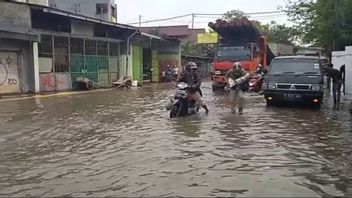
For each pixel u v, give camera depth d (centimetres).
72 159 786
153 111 1534
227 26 2488
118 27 3328
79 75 2927
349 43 2572
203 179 638
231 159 762
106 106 1731
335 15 2556
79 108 1658
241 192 573
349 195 561
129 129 1117
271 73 1625
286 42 5553
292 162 739
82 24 2948
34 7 2392
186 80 1401
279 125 1157
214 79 2534
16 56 2388
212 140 939
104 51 3281
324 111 1495
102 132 1078
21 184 633
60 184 629
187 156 789
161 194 571
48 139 994
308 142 918
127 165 732
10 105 1784
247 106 1666
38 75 2489
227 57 2495
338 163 734
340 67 1906
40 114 1469
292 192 572
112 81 3400
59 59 2705
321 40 2797
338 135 1005
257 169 693
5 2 2270
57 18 2688
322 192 573
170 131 1067
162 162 746
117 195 572
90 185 620
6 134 1067
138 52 3950
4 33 2161
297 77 1566
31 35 2333
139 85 3531
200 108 1578
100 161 765
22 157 811
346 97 1903
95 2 4591
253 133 1028
